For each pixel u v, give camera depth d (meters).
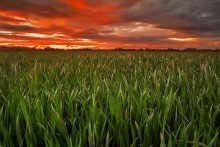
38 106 2.87
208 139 2.22
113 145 2.44
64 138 2.40
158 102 3.18
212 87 3.90
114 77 5.45
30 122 2.44
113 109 2.76
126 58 11.82
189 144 2.41
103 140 2.44
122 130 2.48
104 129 2.55
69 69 6.75
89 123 2.29
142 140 2.51
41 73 6.09
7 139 2.31
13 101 3.19
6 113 2.87
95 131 2.30
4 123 2.78
